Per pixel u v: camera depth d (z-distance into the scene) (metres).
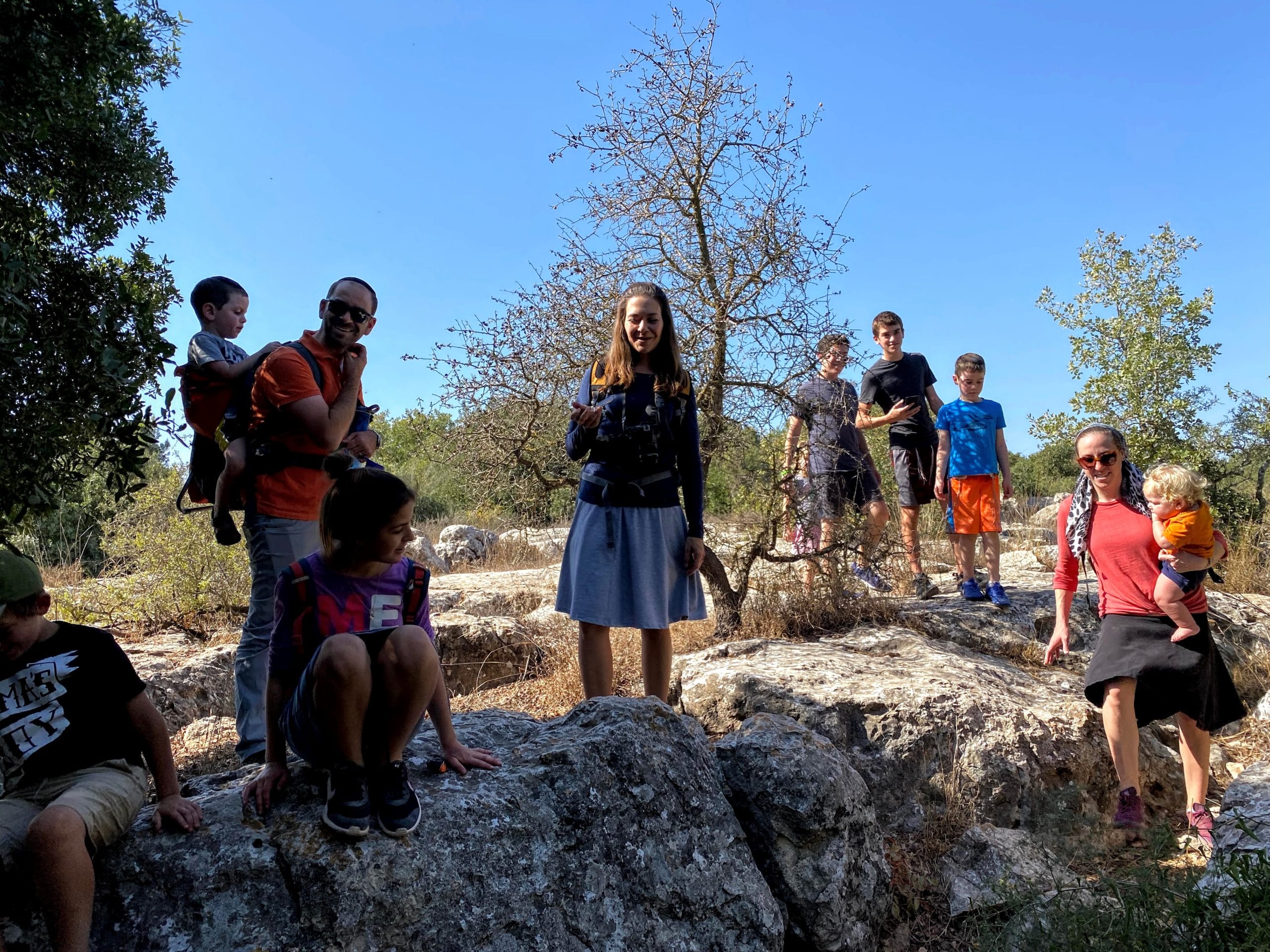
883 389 7.28
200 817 2.82
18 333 3.28
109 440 3.68
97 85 4.17
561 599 4.59
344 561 2.84
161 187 4.60
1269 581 8.49
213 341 4.18
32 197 4.07
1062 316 11.38
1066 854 4.31
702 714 5.21
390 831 2.74
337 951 2.55
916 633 6.14
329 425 3.77
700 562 4.64
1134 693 4.41
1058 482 18.72
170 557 8.09
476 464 6.48
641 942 2.99
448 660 6.76
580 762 3.21
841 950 3.57
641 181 6.41
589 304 6.28
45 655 2.68
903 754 4.69
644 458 4.44
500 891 2.82
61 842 2.43
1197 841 4.43
